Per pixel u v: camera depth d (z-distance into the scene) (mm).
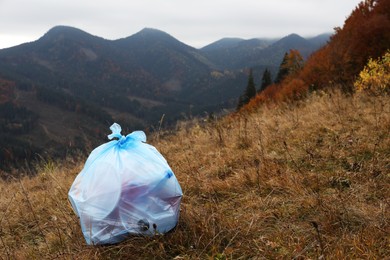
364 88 6152
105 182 2375
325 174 3248
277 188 3127
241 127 5668
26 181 5324
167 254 2400
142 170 2398
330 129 4418
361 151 3578
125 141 2604
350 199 2660
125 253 2367
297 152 3918
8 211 3877
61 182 4668
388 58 6242
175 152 5262
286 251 2201
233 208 2963
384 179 2941
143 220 2363
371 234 2166
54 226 3109
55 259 2508
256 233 2488
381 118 4336
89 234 2408
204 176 3744
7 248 2961
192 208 2840
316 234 2281
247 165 3836
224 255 2223
